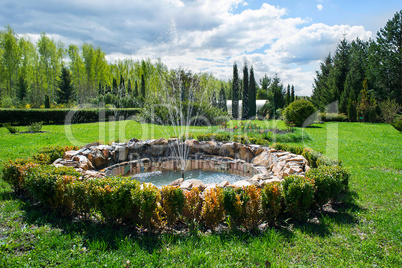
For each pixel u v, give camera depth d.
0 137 9.41
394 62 22.69
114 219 2.78
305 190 2.97
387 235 2.73
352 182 4.67
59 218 3.02
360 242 2.59
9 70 34.53
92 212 3.07
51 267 2.10
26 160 4.09
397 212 3.34
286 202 3.05
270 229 2.84
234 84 24.75
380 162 6.30
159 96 15.70
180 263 2.19
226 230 2.80
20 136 9.75
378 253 2.40
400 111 21.23
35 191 3.09
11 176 3.76
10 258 2.17
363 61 26.77
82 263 2.15
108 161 5.83
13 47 34.28
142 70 28.92
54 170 3.38
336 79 27.75
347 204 3.66
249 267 2.14
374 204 3.68
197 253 2.30
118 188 2.75
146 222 2.71
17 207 3.27
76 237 2.56
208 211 2.79
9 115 14.51
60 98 30.66
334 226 2.93
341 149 8.09
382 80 23.86
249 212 2.85
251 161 6.26
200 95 16.45
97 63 40.28
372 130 14.13
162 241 2.50
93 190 2.78
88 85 39.78
